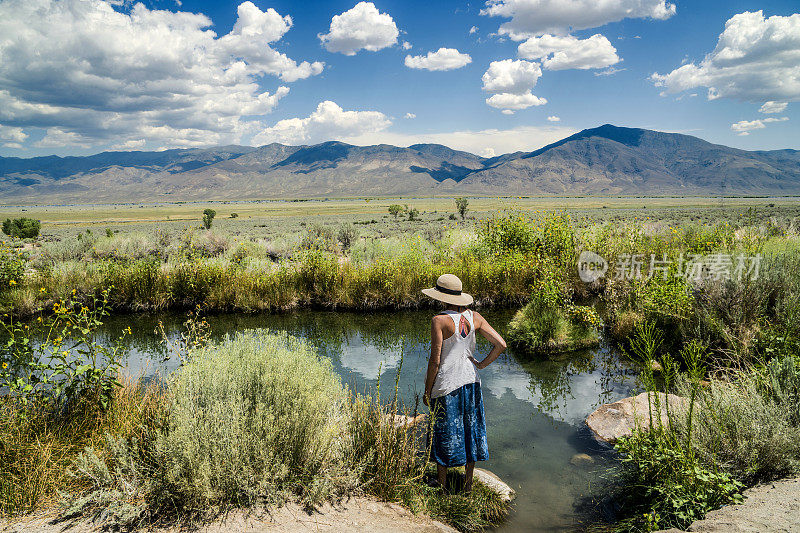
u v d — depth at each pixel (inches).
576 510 133.7
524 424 193.9
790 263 260.4
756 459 122.2
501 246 497.4
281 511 114.2
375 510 122.4
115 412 147.1
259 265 503.5
